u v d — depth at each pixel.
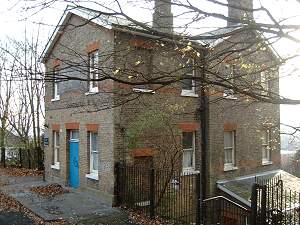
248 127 19.11
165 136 15.71
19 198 15.40
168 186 14.40
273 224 10.33
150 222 12.27
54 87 20.06
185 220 13.33
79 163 17.28
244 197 16.14
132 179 14.15
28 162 26.59
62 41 16.50
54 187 17.78
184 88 16.59
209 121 17.14
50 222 12.06
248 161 19.08
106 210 13.67
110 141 14.77
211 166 17.12
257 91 5.88
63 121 18.77
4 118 29.55
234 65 6.58
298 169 27.05
